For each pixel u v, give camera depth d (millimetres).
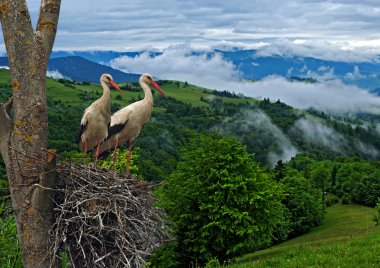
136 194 8734
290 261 14789
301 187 62562
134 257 7738
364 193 84375
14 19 7695
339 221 65875
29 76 7758
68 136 73000
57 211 7902
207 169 26266
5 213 8945
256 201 25500
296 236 61156
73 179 7914
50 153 7453
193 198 25578
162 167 74625
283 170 67875
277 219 28141
